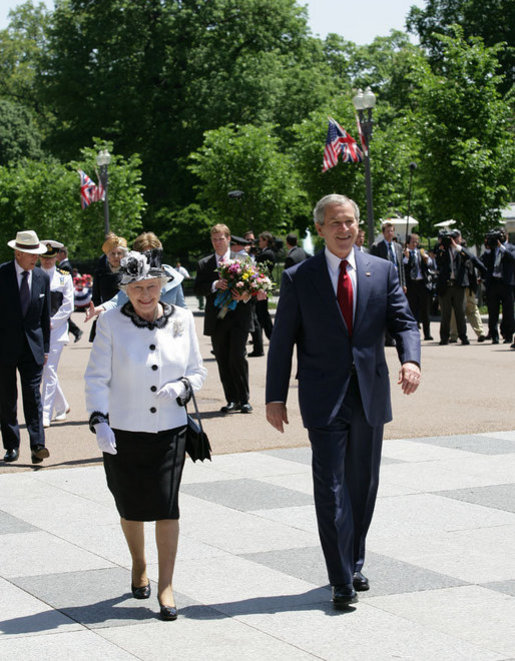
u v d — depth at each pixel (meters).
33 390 8.40
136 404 4.66
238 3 51.41
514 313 19.50
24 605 4.72
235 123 49.91
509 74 46.62
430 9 48.75
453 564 5.24
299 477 7.59
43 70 53.47
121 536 5.99
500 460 8.03
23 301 8.41
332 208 4.80
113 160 43.09
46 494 7.19
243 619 4.46
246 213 37.06
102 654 4.05
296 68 51.94
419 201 37.34
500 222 30.50
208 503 6.76
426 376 13.99
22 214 50.47
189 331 4.87
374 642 4.12
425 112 30.77
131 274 4.70
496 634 4.20
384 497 6.80
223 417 10.77
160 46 51.53
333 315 4.78
